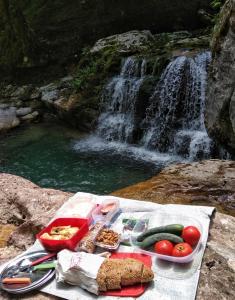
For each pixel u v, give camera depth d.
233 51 5.97
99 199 3.32
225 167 5.32
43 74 14.51
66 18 14.36
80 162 9.63
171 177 5.16
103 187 8.32
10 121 12.05
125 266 2.39
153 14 14.63
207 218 2.99
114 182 8.51
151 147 10.44
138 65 11.40
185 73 10.22
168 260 2.53
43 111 13.12
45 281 2.47
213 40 6.62
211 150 9.21
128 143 10.91
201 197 4.64
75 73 13.56
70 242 2.65
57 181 8.73
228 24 6.07
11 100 13.45
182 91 10.30
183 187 4.84
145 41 13.47
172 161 9.57
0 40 13.96
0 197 4.27
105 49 13.02
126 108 11.27
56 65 14.58
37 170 9.30
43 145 10.79
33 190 4.18
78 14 14.34
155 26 14.83
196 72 10.05
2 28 13.93
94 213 3.06
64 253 2.56
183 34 14.05
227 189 4.73
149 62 11.09
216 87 6.55
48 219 3.37
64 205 3.30
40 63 14.34
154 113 10.77
